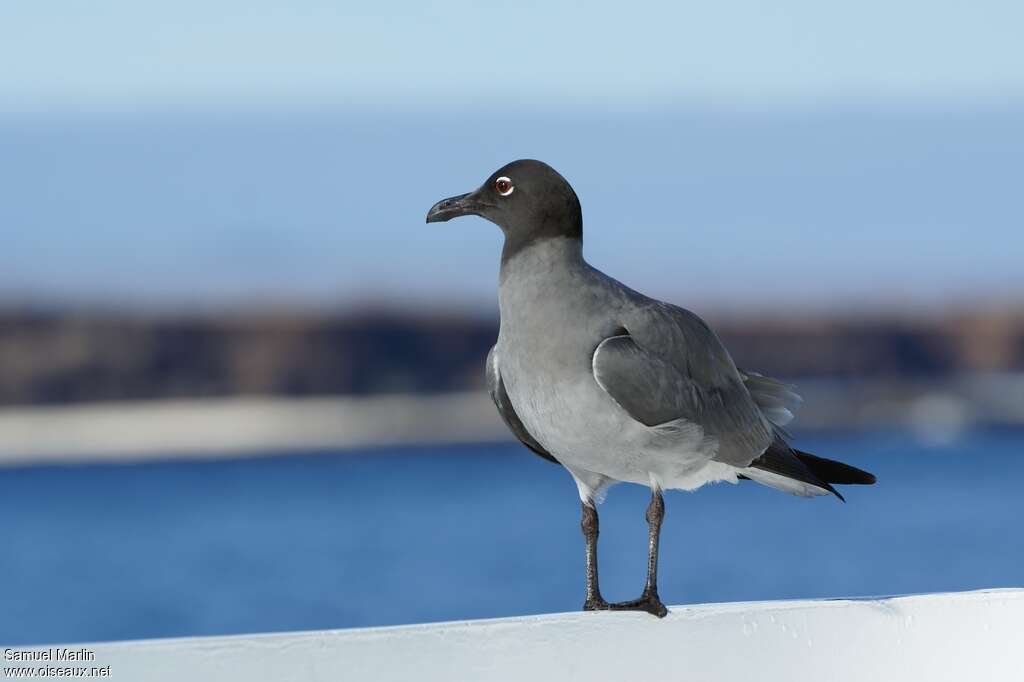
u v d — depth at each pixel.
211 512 45.69
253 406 58.31
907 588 29.42
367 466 57.59
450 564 33.34
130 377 58.69
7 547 38.59
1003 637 5.49
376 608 28.14
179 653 4.52
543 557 34.19
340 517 43.88
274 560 34.81
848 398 59.66
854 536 37.50
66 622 27.55
